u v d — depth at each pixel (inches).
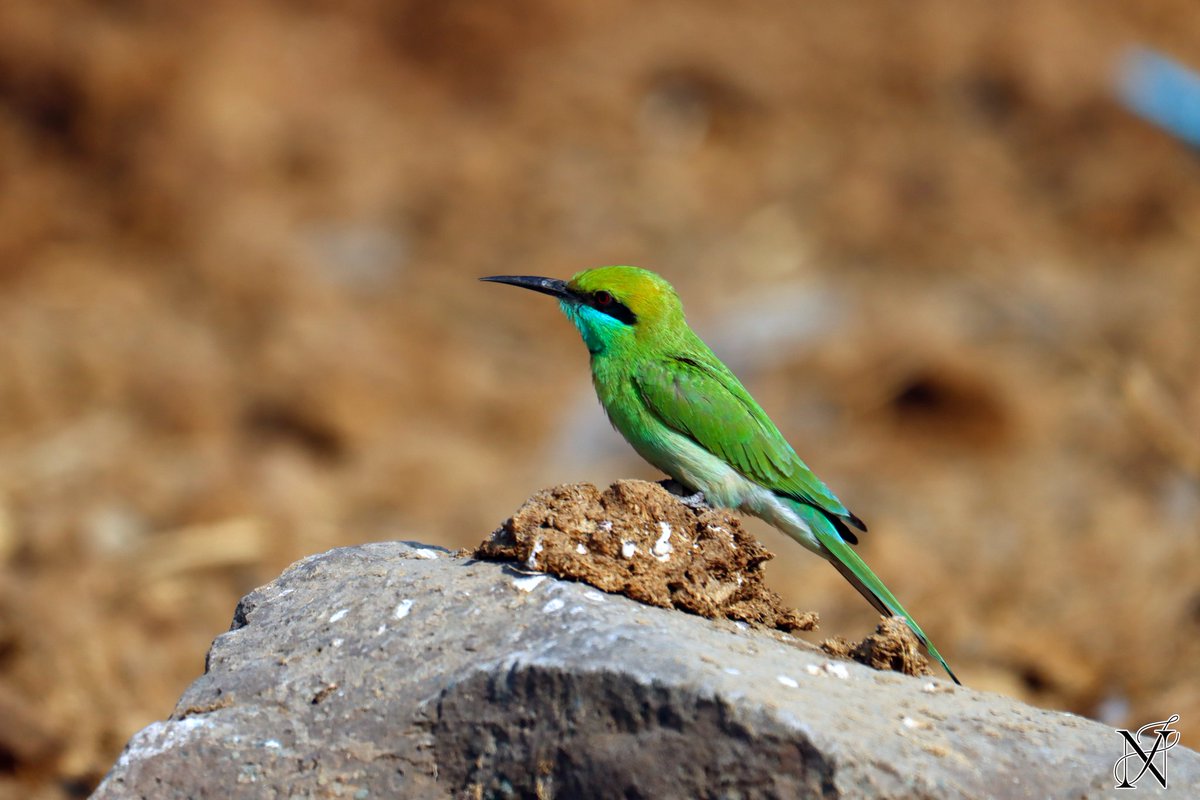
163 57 882.1
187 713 217.9
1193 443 590.6
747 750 188.2
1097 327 704.4
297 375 669.3
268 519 565.3
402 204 892.6
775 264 799.7
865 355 677.9
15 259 788.0
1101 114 963.3
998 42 1028.5
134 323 739.4
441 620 223.8
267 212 848.3
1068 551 529.7
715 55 1031.6
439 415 681.0
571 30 1083.9
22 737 381.4
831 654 227.3
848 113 992.2
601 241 842.8
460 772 204.1
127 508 569.3
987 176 903.1
